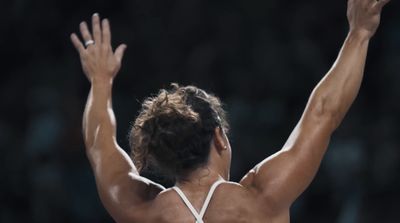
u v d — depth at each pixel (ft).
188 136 24.00
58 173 85.87
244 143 85.35
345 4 101.96
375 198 82.23
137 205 24.45
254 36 97.35
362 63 24.86
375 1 25.13
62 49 101.14
